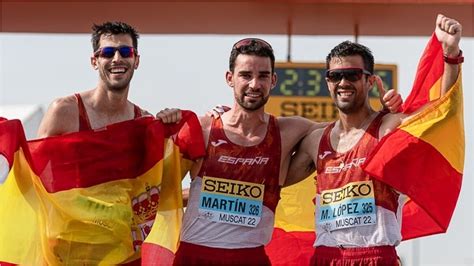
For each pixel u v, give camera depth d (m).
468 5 13.45
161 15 14.07
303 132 9.34
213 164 9.16
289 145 9.28
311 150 9.27
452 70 8.89
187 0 13.58
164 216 9.34
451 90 8.94
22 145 8.98
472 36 14.30
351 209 8.88
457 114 8.98
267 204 9.19
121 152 9.28
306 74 15.49
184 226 9.25
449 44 8.83
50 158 9.17
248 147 9.16
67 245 9.16
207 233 9.12
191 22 14.36
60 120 9.22
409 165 8.94
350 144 9.02
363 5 13.69
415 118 9.00
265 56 9.05
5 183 9.14
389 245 8.81
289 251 10.23
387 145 8.89
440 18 8.91
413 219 9.89
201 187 9.16
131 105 9.47
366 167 8.84
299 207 10.19
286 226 10.22
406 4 13.58
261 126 9.25
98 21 14.25
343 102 8.93
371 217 8.84
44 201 9.16
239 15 14.12
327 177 9.05
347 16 14.12
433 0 13.48
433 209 8.99
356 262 8.83
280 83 15.50
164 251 9.28
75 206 9.16
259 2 13.69
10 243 9.11
